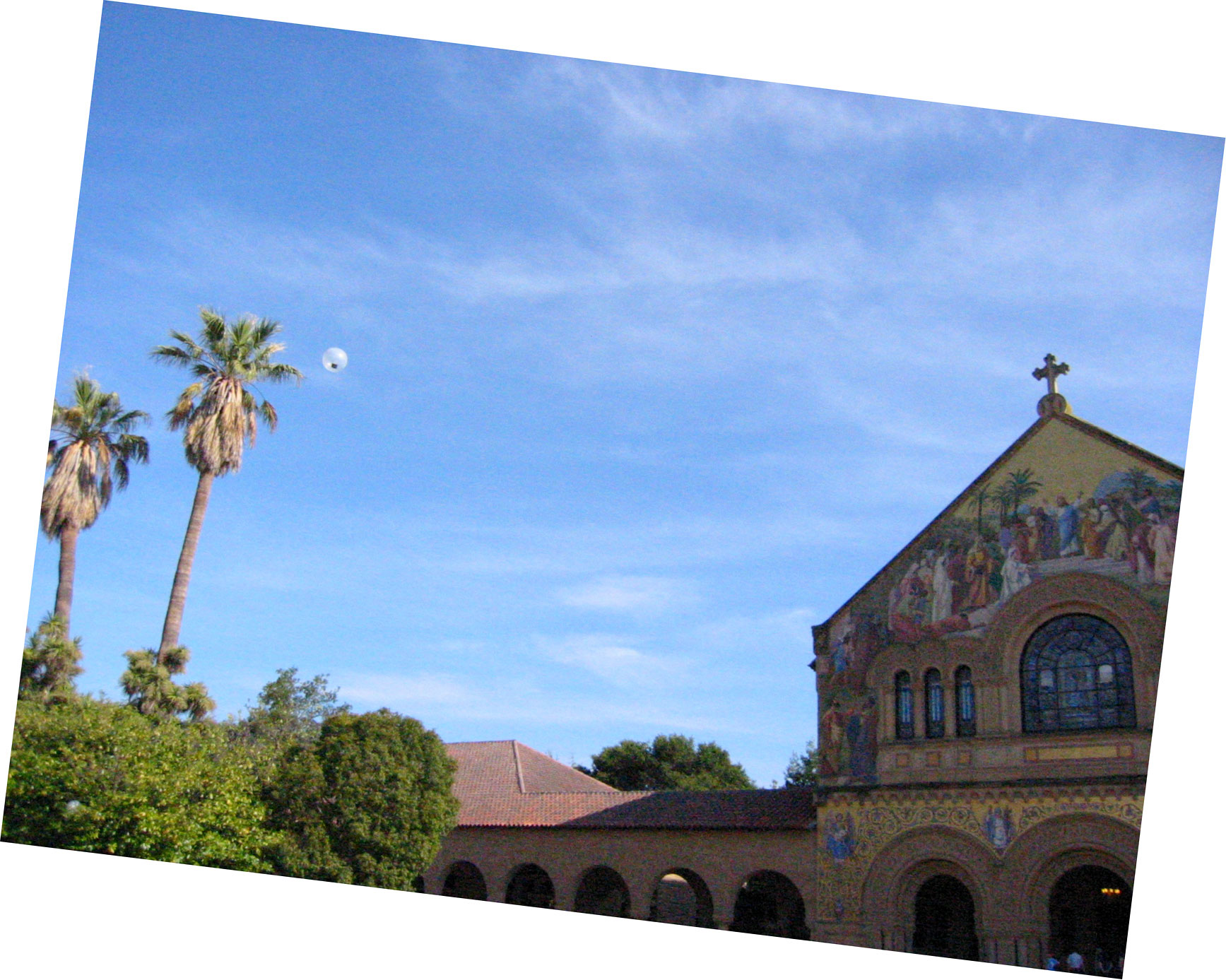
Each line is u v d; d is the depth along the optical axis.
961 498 36.06
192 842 37.53
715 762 82.19
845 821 35.81
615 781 82.19
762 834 37.97
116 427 53.34
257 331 51.94
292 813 41.06
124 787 37.47
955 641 34.91
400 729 43.12
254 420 52.22
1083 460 34.00
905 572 36.69
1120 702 31.83
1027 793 32.50
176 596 49.81
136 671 48.06
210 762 40.94
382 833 41.34
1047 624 33.53
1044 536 34.06
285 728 50.91
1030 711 33.16
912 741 34.97
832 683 37.34
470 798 47.78
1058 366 35.25
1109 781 31.38
